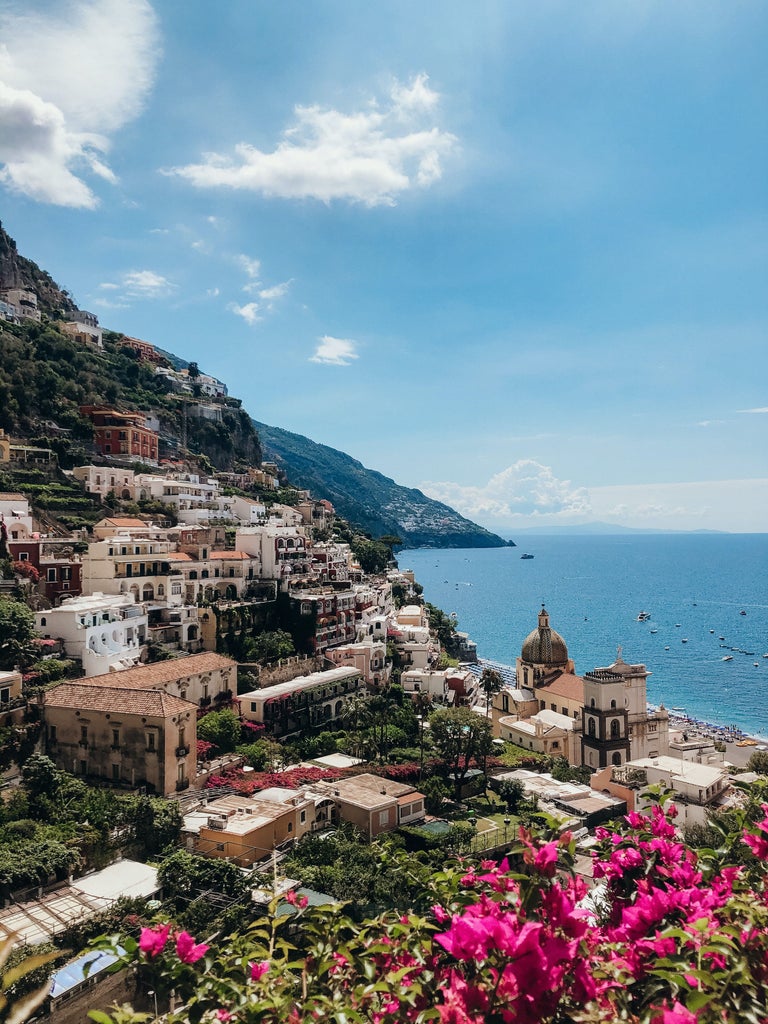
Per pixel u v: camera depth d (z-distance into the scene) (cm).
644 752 10131
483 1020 769
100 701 6700
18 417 15100
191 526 12912
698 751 10700
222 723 7831
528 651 11694
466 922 805
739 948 854
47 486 12975
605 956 970
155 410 19762
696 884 1111
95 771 6588
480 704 12762
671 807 1395
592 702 9838
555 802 7556
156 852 5481
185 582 10331
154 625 9525
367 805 6494
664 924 984
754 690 18800
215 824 5578
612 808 7331
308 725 9281
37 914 4338
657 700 17788
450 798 7900
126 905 4469
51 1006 3553
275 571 11769
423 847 6400
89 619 8344
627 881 1213
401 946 1031
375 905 4712
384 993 980
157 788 6369
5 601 8019
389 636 13025
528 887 884
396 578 19562
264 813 5938
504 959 796
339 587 12850
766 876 1088
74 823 5472
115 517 12725
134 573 10075
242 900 4706
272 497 19925
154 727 6419
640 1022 792
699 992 752
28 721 6775
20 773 6375
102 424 16475
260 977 1009
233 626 10212
